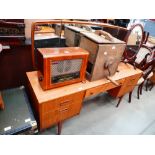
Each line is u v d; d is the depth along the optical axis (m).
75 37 1.50
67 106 1.32
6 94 1.37
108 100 2.33
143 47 2.26
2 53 1.52
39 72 1.22
